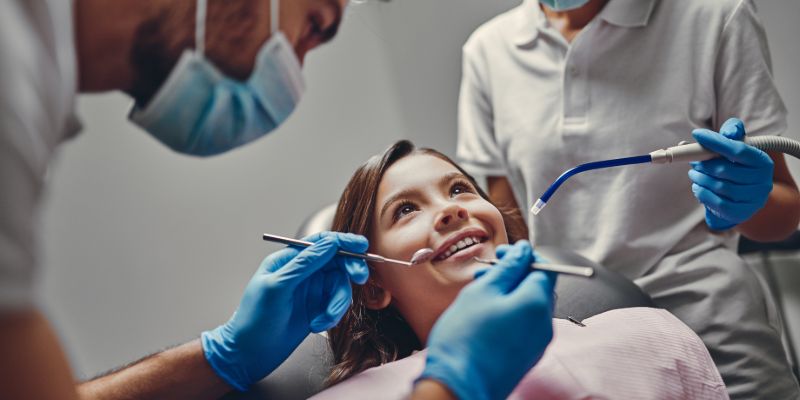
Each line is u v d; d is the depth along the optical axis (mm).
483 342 895
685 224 1583
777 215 1452
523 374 924
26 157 565
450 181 1427
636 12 1526
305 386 1419
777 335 1529
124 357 2541
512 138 1729
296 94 898
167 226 2508
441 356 887
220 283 2551
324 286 1300
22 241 556
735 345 1508
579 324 1290
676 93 1540
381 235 1396
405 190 1396
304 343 1501
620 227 1609
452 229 1324
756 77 1465
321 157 2537
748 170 1210
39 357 606
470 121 1888
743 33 1467
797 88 2221
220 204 2516
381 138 2545
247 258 2551
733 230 1664
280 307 1242
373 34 2445
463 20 2441
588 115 1613
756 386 1468
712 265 1562
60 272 2475
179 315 2553
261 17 805
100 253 2496
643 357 1247
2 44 555
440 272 1308
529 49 1714
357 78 2500
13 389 587
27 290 563
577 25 1652
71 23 671
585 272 941
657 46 1551
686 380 1249
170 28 766
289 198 2545
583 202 1661
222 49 801
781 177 1495
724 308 1528
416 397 852
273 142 2506
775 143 1238
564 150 1640
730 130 1250
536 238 1759
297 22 847
